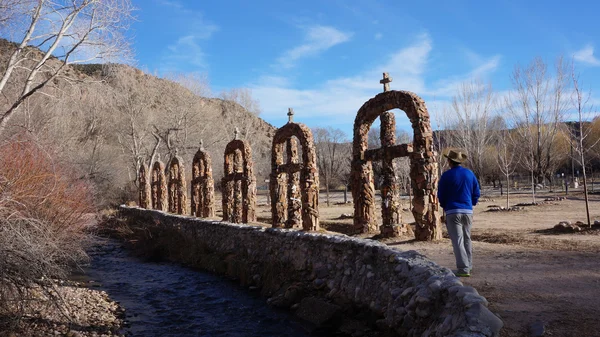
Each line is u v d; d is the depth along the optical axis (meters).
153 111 46.47
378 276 7.73
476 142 37.94
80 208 13.44
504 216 19.20
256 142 60.81
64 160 16.52
